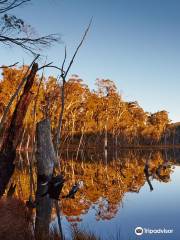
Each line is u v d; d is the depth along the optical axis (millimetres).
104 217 13859
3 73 49219
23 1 10133
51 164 12625
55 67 13781
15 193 17016
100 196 18734
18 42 10602
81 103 69250
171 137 112250
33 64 12539
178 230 11844
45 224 10805
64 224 12391
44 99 40906
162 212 15016
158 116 101750
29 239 9328
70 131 67250
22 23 10500
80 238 9797
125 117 84750
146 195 19297
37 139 12680
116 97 75312
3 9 10078
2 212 9609
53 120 49031
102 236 10914
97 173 29578
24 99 12547
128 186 22625
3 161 12148
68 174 28344
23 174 26719
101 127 78438
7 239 8805
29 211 11352
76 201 17094
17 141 12469
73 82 59719
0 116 49031
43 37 10734
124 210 15305
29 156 45906
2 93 49344
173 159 49875
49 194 11750
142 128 98125
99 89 74000
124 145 89312
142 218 13812
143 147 91125
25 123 47781
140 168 34375
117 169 33219
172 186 22797
